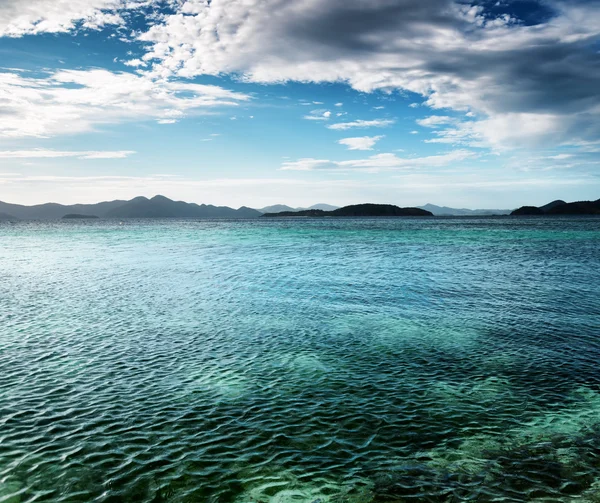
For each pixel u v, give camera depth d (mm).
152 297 27844
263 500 8250
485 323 21422
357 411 11984
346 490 8578
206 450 9898
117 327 20672
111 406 12117
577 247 62156
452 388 13633
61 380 13984
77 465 9227
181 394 13023
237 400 12633
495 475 9094
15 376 14258
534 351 17172
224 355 16734
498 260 47062
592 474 9125
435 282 33219
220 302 26312
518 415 11836
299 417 11594
